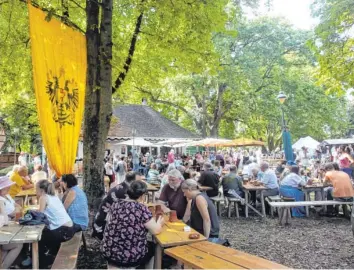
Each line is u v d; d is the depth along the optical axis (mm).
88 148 7508
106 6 7668
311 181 11070
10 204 5727
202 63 9836
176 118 42281
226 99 35125
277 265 3545
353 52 11695
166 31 9250
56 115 6543
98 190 7422
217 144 22203
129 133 30047
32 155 23562
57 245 5199
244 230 8398
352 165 12172
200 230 5090
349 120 56125
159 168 21578
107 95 7656
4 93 10391
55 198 5367
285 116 33688
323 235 7754
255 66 31078
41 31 6375
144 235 4156
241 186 10320
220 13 8922
